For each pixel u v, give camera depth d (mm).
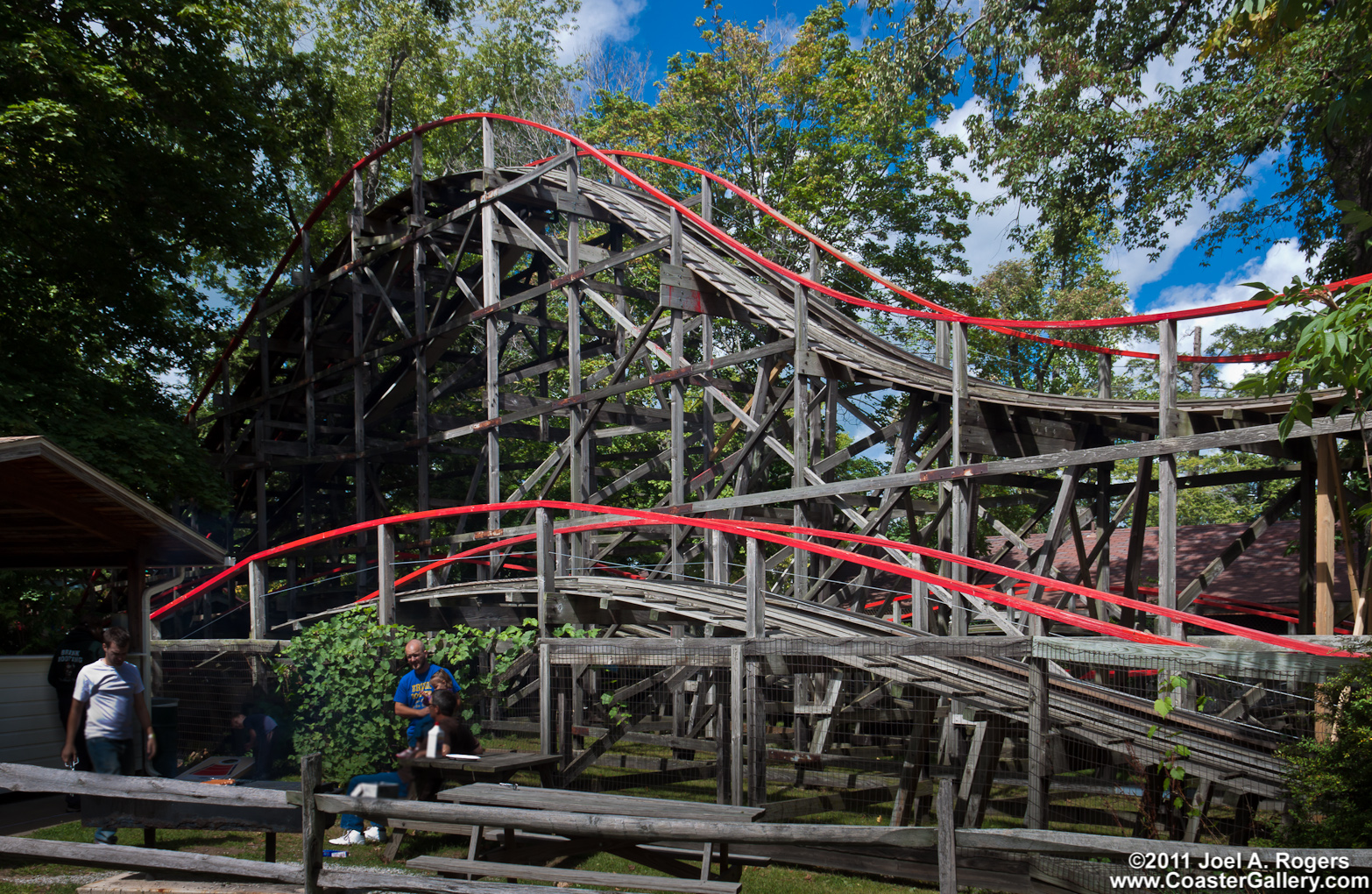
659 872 7051
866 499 15180
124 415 17953
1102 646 6234
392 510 24750
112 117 16812
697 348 25562
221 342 23641
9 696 9227
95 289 18484
